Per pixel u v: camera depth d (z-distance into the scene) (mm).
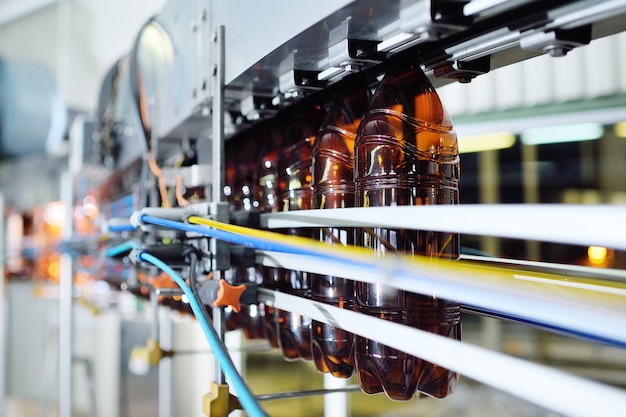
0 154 3174
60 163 3502
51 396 3467
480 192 3447
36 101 3082
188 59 1113
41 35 4504
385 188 726
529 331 2932
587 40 534
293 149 928
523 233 410
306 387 2467
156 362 1330
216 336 591
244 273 997
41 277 3822
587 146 3295
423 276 487
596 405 343
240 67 857
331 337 803
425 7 542
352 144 825
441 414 2756
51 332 3596
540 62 2957
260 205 1056
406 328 529
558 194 3352
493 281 456
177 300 1321
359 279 592
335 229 782
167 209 915
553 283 614
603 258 1023
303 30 665
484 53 643
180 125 1209
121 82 1850
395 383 721
